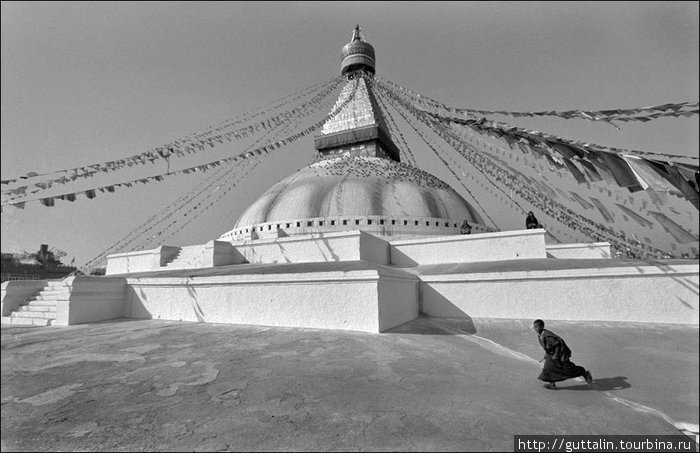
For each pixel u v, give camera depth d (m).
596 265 10.14
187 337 8.42
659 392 5.00
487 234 14.62
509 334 8.84
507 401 4.55
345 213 18.98
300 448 3.26
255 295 10.38
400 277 10.13
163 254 19.56
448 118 6.28
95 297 11.59
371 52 26.83
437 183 23.53
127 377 5.39
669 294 8.79
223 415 3.99
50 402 4.42
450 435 3.55
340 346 7.29
